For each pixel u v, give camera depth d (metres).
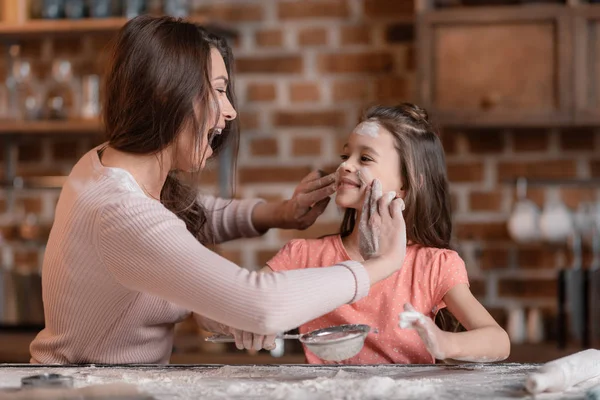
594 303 3.07
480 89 3.08
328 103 3.45
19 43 3.62
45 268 1.75
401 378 1.56
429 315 1.97
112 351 1.79
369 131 2.02
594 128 3.32
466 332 1.74
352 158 2.02
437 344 1.59
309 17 3.46
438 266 1.98
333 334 1.67
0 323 3.47
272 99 3.49
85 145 3.62
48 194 3.65
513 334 3.24
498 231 3.36
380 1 3.41
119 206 1.57
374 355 1.95
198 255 1.50
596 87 3.02
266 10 3.48
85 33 3.40
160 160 1.74
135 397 1.38
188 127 1.71
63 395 1.39
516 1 3.14
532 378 1.41
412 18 3.39
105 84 1.77
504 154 3.36
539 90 3.05
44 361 1.79
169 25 1.74
